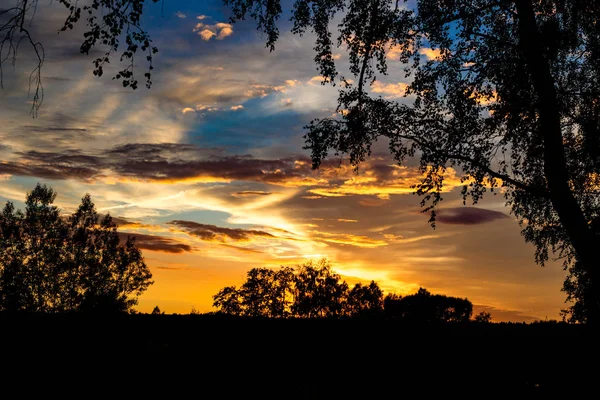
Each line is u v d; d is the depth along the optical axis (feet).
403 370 48.52
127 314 65.62
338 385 43.93
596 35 44.65
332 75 46.03
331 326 65.77
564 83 47.24
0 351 47.98
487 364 50.47
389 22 44.45
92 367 45.06
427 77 45.24
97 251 128.98
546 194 40.19
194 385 42.01
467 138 43.93
